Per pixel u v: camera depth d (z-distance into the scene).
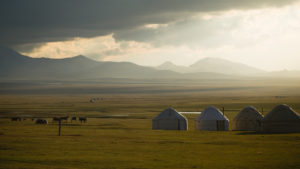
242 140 61.47
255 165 40.19
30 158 44.19
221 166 39.75
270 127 76.06
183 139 63.69
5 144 55.84
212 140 62.12
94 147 53.75
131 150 51.06
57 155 46.50
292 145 54.50
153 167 39.31
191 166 39.84
